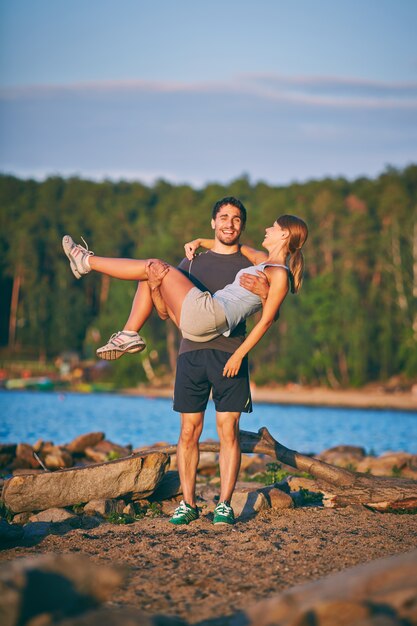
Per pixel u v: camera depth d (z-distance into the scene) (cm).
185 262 952
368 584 493
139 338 928
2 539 870
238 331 920
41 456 1753
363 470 1708
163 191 14675
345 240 9381
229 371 888
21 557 769
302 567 689
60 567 488
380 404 7831
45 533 920
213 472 1559
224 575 667
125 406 6750
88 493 1033
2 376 10069
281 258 921
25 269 11800
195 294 870
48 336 11369
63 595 477
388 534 860
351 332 8731
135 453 1102
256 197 11975
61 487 1021
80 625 452
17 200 14938
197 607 579
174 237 10056
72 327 11300
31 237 11975
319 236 9725
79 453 1869
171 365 9950
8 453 1686
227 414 915
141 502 1094
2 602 443
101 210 13812
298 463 1091
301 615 466
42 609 465
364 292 9375
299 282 937
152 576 668
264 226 9588
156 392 9050
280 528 890
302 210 9888
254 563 710
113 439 3625
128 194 14725
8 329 12794
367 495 1052
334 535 847
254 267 900
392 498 1046
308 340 9088
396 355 8975
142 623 465
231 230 929
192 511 930
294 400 8181
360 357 8750
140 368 9694
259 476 1442
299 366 9019
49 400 7494
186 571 684
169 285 889
